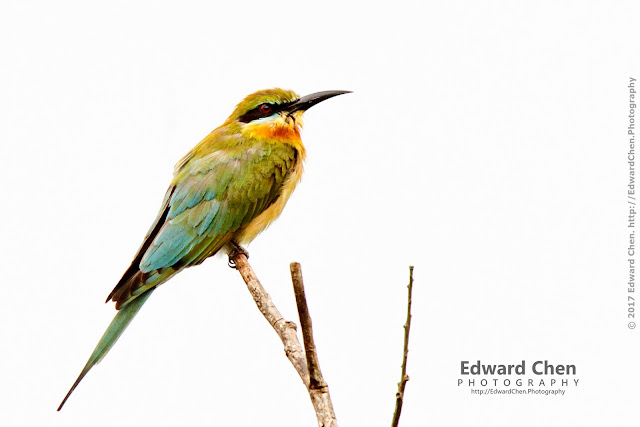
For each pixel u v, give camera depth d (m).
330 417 6.32
